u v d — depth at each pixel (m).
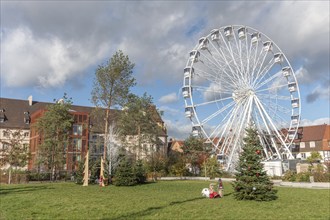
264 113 55.41
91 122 75.56
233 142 54.47
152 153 66.75
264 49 58.00
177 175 71.19
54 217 16.94
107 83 49.31
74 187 40.88
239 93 55.00
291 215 17.59
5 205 21.88
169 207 20.72
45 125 60.47
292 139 61.56
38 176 58.53
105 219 16.30
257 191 24.33
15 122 89.00
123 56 49.16
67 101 63.41
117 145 56.97
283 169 58.69
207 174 68.31
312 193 30.89
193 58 57.44
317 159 72.19
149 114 63.66
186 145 87.94
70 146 72.12
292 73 59.66
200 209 19.78
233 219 16.36
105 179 45.03
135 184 44.19
